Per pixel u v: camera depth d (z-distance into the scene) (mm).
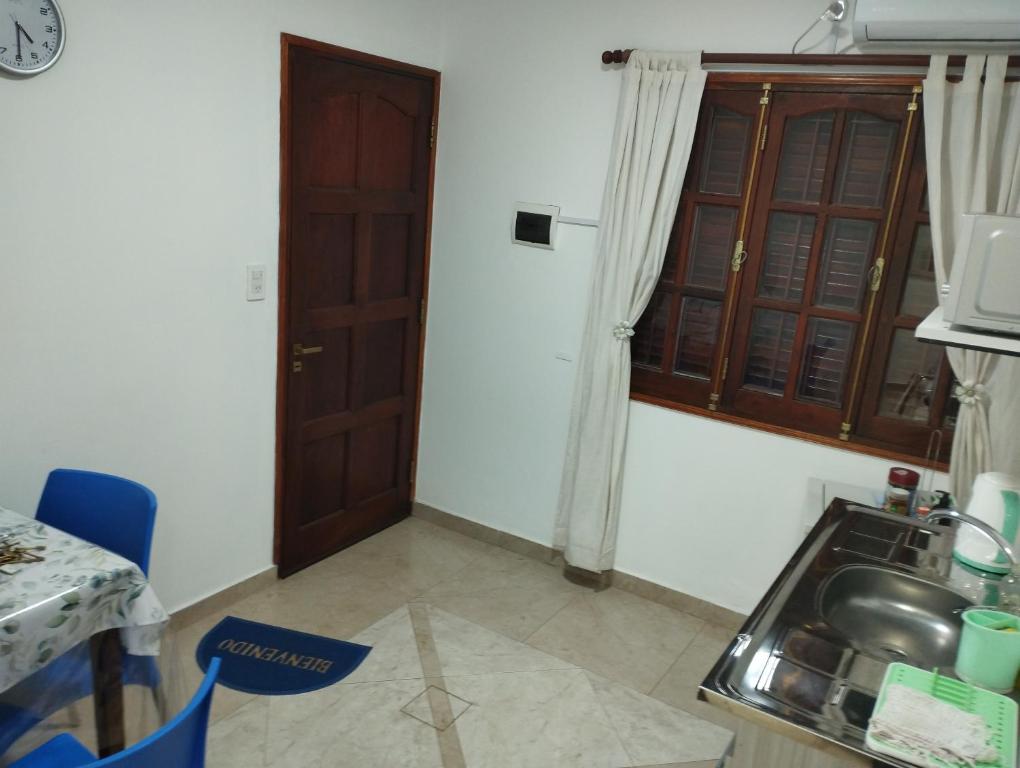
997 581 1905
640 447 3281
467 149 3479
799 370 2941
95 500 2113
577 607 3260
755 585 3125
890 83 2588
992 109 2398
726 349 3051
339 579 3332
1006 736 1328
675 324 3154
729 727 2590
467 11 3367
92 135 2271
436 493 3898
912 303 2725
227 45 2590
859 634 1873
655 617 3229
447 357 3723
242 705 2510
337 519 3521
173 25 2416
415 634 2975
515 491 3650
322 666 2738
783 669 1490
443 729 2479
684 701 2711
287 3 2758
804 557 1991
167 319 2600
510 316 3500
